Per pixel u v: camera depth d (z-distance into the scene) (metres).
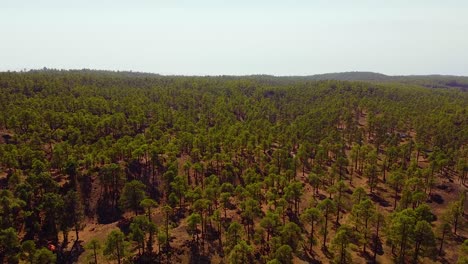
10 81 195.25
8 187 97.56
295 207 93.88
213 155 119.50
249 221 88.12
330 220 90.94
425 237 67.19
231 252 68.62
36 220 87.69
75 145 116.88
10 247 70.00
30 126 125.06
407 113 172.00
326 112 183.00
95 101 169.00
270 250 76.56
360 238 76.00
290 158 114.62
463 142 135.12
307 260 74.69
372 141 158.88
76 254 80.69
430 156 116.25
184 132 138.88
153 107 177.00
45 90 186.50
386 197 103.69
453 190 104.06
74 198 89.94
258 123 158.75
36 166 98.31
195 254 77.06
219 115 171.00
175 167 107.69
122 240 69.88
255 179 102.62
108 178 100.56
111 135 139.62
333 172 110.44
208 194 87.56
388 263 73.19
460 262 61.66
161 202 107.31
